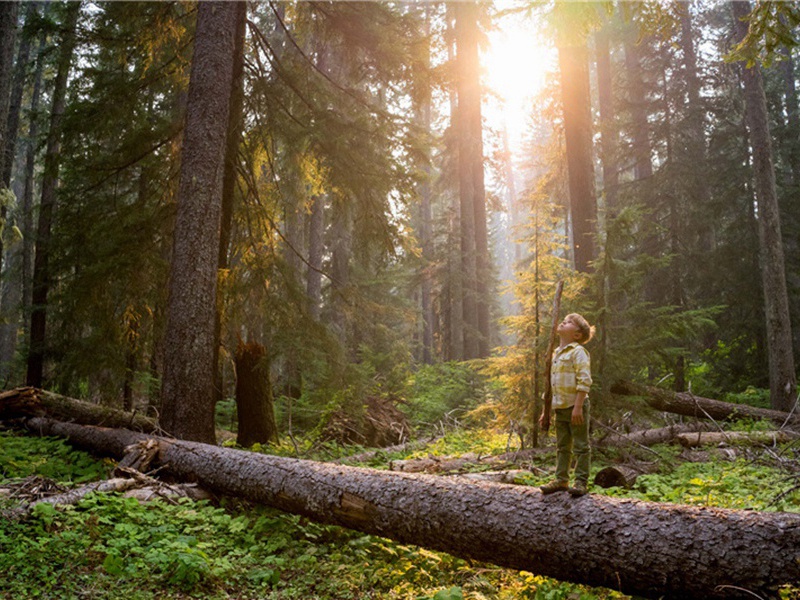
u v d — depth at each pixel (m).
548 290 10.59
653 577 3.86
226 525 6.05
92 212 11.35
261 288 11.03
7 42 10.09
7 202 13.79
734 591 3.56
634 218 9.66
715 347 19.80
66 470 8.05
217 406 14.66
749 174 19.69
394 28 11.66
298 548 5.69
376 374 16.25
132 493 6.43
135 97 11.47
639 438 10.44
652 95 22.52
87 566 4.73
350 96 12.23
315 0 11.62
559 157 17.64
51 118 14.57
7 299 26.44
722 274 18.88
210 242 9.09
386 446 12.25
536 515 4.45
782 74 27.06
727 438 10.41
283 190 12.90
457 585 4.88
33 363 14.24
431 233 31.69
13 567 4.46
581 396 4.49
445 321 24.67
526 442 10.48
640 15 7.43
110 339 11.12
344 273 21.23
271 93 11.63
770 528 3.60
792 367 14.62
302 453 10.11
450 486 5.08
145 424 10.41
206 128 9.26
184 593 4.53
